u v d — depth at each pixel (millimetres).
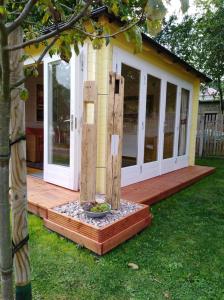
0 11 689
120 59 3723
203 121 9453
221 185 5180
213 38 7562
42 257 2203
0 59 785
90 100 2697
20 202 1168
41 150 6152
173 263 2186
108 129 2793
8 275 1014
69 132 3693
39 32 1174
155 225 3043
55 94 3898
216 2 7434
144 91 4453
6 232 963
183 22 8750
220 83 9383
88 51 3477
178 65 5344
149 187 4246
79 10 946
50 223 2695
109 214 2662
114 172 2785
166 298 1747
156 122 5008
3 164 899
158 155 5168
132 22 940
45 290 1780
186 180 4898
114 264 2143
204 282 1939
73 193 3555
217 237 2756
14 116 1088
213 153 9352
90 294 1759
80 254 2277
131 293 1783
